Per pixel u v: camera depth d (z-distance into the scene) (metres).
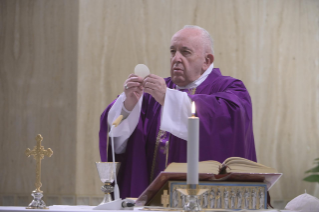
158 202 7.16
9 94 21.36
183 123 9.75
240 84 11.30
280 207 21.06
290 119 21.72
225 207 6.63
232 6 21.94
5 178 20.91
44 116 21.05
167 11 21.73
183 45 11.34
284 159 21.45
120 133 10.56
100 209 6.60
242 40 21.81
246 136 10.41
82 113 20.89
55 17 21.47
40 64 21.33
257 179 6.94
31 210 6.14
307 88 22.03
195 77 11.49
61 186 20.50
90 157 20.70
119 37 21.45
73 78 21.05
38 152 7.55
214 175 6.66
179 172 6.38
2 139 21.16
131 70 21.33
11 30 21.64
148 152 10.93
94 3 21.52
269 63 21.84
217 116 9.87
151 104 11.41
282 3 22.22
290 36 22.11
